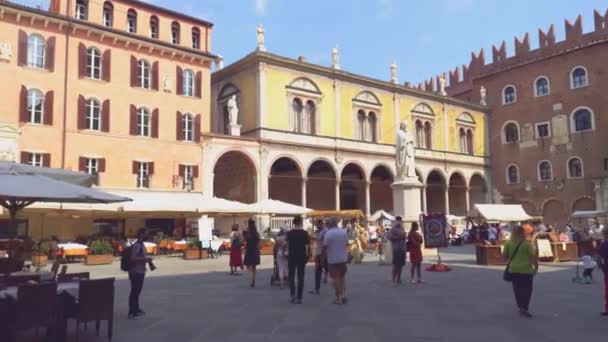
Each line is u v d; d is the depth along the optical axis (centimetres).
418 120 5375
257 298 1361
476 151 5959
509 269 1094
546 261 2500
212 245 2953
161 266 2394
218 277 1898
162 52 3747
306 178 4325
